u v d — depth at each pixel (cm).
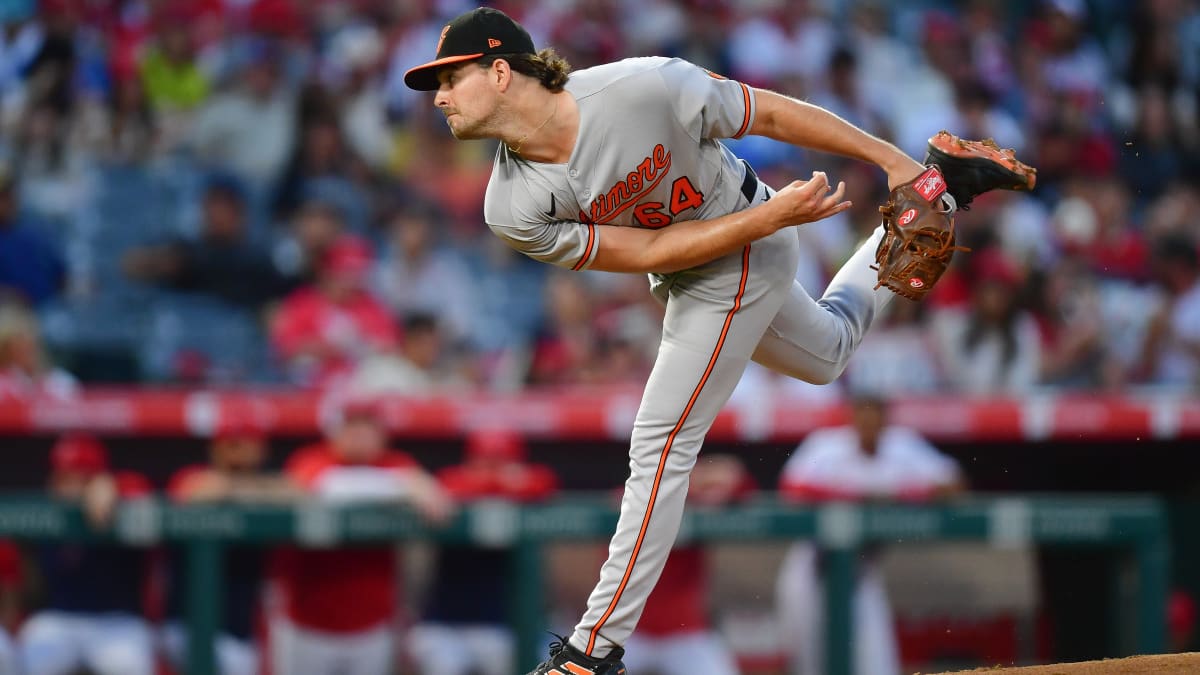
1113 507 2769
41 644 2620
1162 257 4184
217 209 3609
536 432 2984
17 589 2625
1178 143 4800
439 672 2759
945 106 4662
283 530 2583
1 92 3859
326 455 2753
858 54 4722
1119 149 4728
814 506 2694
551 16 4512
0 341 3075
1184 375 3916
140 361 3412
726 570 3164
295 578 2659
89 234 3662
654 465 1438
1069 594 3000
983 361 3547
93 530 2538
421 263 3625
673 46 4553
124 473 2938
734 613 3145
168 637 2692
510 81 1313
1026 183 1398
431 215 3872
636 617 1461
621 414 2997
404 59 4212
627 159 1340
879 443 2953
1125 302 3997
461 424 2961
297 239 3653
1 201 3472
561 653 1471
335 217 3650
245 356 3456
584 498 2869
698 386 1435
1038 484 3253
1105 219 4284
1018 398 3162
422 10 4344
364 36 4228
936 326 3575
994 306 3584
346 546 2655
